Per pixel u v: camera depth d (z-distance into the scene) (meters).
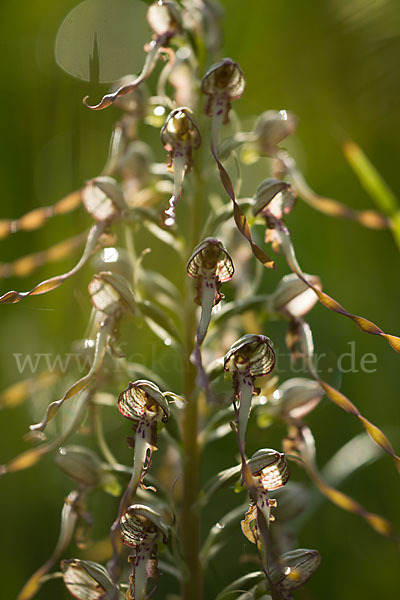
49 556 0.43
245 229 0.35
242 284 0.42
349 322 0.48
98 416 0.39
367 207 0.49
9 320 0.45
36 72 0.44
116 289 0.37
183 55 0.39
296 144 0.50
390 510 0.45
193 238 0.38
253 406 0.39
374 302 0.48
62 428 0.41
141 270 0.39
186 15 0.38
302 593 0.42
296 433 0.39
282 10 0.48
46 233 0.44
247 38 0.48
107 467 0.38
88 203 0.38
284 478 0.35
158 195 0.40
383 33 0.47
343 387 0.47
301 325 0.39
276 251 0.38
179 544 0.36
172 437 0.38
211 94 0.37
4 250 0.45
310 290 0.39
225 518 0.38
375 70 0.47
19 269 0.41
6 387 0.45
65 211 0.41
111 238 0.38
